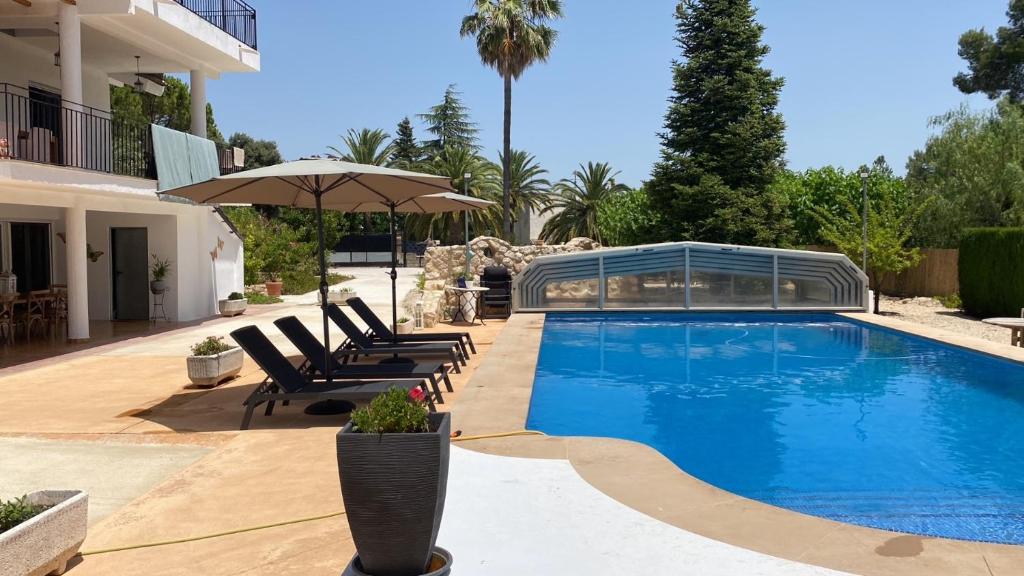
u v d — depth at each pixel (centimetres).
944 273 2359
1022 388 1048
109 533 479
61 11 1424
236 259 2209
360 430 376
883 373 1169
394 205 1238
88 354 1308
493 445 661
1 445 702
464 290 1761
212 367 979
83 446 697
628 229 3641
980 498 603
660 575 401
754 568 409
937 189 2850
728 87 3045
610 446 659
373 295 2503
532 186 5006
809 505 588
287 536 472
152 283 1794
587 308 1980
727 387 1062
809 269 1948
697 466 693
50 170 1267
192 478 590
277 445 690
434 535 376
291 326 930
